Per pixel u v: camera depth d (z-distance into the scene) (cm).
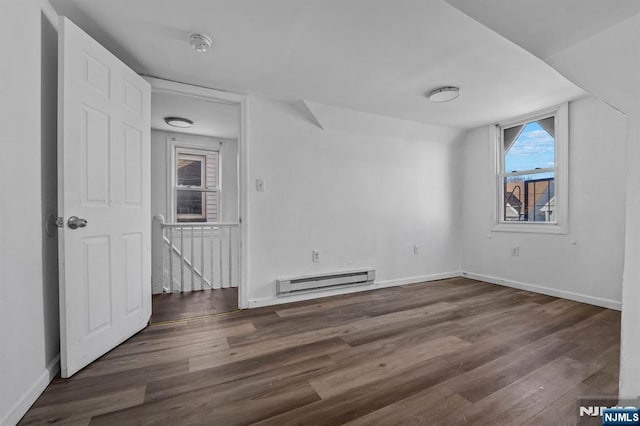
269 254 288
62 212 150
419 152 387
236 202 459
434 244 398
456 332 218
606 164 273
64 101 150
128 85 201
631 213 107
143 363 171
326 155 321
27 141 133
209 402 136
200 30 178
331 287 321
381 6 156
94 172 171
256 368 167
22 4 130
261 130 284
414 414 128
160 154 410
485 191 387
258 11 160
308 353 185
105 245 180
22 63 130
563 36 117
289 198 299
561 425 121
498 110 320
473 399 139
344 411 130
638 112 107
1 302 113
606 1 97
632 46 105
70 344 155
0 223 113
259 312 264
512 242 356
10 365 117
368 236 349
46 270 152
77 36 157
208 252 432
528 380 155
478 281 388
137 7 158
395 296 317
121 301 196
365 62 216
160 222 326
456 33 180
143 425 121
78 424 121
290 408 132
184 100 299
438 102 295
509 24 115
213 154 450
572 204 298
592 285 284
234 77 242
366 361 175
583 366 169
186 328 226
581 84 126
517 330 222
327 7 157
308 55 207
